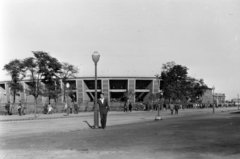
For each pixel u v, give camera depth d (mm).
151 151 8500
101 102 16484
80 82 97375
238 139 10891
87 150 8836
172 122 21891
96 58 17219
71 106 54031
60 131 15789
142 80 102000
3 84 107062
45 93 57188
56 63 58219
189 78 85625
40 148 9359
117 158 7555
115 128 16734
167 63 83188
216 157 7543
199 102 106125
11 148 9445
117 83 102062
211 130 14359
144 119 29453
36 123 24000
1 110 45812
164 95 78625
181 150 8602
